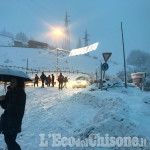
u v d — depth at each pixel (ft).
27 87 64.34
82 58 265.13
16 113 11.41
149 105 18.71
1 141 16.37
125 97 27.20
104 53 36.19
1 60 191.72
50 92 52.19
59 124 20.79
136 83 56.39
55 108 29.01
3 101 12.06
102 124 15.05
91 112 24.85
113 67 244.22
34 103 35.06
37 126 20.29
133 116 15.98
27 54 230.48
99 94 32.53
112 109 20.04
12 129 11.12
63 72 157.89
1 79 14.67
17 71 12.43
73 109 27.27
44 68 176.76
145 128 13.26
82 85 64.90
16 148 11.57
